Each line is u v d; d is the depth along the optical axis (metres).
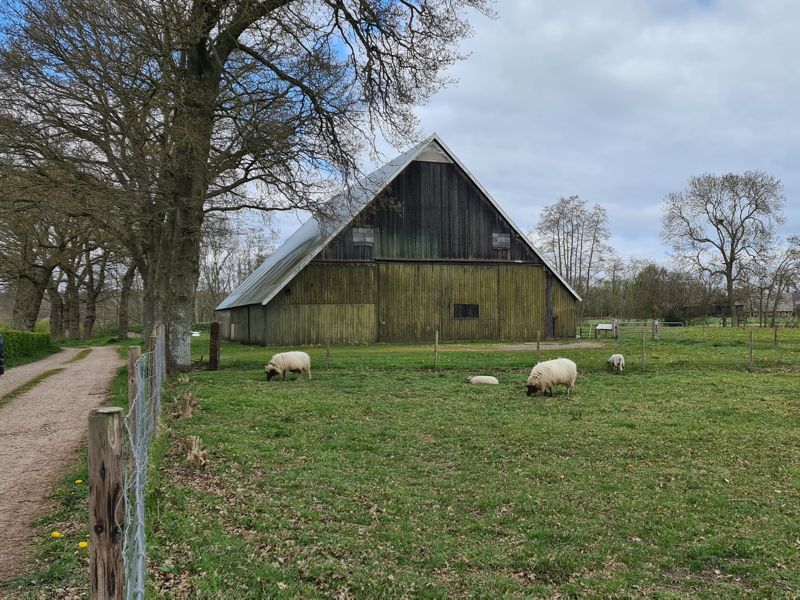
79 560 5.41
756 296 66.12
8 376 22.36
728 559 6.20
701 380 18.97
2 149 18.45
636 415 13.20
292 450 10.11
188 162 18.58
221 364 22.86
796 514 7.39
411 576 5.67
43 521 6.43
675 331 49.38
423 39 20.05
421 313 36.16
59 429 11.56
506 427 11.95
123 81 17.73
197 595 4.78
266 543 6.15
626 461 9.73
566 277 75.00
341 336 34.44
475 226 37.53
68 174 19.38
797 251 57.12
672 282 69.69
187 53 19.30
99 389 17.91
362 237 35.03
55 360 31.27
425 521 7.17
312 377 19.48
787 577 5.72
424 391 16.56
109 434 2.82
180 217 20.61
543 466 9.42
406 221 36.00
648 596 5.42
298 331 33.62
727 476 8.91
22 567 5.30
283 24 18.50
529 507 7.64
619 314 77.25
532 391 15.80
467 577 5.77
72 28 17.39
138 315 79.19
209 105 18.58
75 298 55.50
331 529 6.71
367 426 11.98
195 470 8.49
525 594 5.43
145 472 6.10
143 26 16.98
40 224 38.88
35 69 17.48
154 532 5.88
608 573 5.91
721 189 60.81
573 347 31.48
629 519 7.27
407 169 36.19
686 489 8.37
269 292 33.50
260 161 19.72
